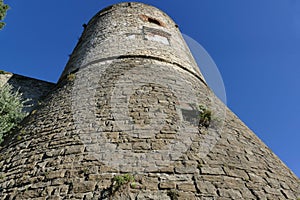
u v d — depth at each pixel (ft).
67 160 15.51
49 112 21.50
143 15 33.94
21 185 14.75
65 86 24.98
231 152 17.02
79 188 13.65
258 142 20.51
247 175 15.29
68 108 20.84
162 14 36.14
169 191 13.21
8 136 23.94
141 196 12.93
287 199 14.74
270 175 16.21
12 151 18.42
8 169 16.49
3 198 14.37
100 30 31.89
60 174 14.67
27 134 19.76
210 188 13.65
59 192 13.67
